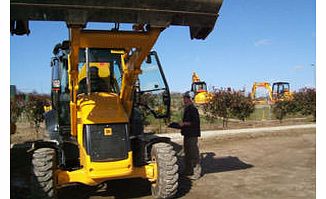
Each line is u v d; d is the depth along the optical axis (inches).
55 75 308.0
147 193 290.0
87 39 221.5
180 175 351.9
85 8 185.6
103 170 241.1
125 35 222.2
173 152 265.1
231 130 745.0
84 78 288.8
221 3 201.3
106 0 186.2
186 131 336.5
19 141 560.1
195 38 229.6
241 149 521.0
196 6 199.6
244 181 330.3
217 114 821.9
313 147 530.9
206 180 335.3
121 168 245.3
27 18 187.5
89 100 261.4
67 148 277.0
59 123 292.4
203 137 641.0
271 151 500.7
